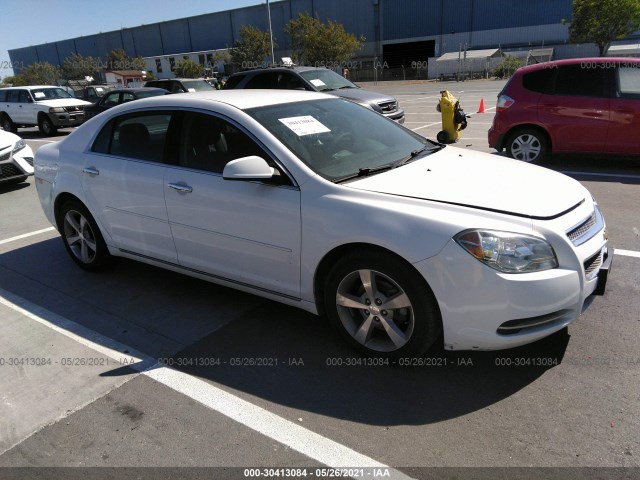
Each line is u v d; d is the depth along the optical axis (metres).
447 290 2.70
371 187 3.04
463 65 44.75
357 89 12.10
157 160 3.87
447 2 49.56
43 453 2.54
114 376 3.14
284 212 3.17
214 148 3.56
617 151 7.36
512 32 47.91
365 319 3.10
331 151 3.44
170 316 3.87
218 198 3.45
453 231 2.68
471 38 49.81
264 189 3.25
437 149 4.02
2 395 3.01
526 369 2.99
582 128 7.46
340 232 2.95
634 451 2.36
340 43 39.19
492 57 44.56
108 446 2.56
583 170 7.70
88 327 3.77
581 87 7.44
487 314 2.67
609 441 2.42
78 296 4.29
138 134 4.05
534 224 2.71
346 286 3.10
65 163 4.54
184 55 53.38
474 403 2.74
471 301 2.67
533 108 7.75
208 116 3.62
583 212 2.99
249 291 3.61
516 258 2.63
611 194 6.37
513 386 2.86
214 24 60.50
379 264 2.86
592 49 43.41
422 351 2.94
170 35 64.44
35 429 2.71
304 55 40.34
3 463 2.49
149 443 2.57
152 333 3.64
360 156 3.51
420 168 3.39
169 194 3.72
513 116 7.93
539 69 7.75
